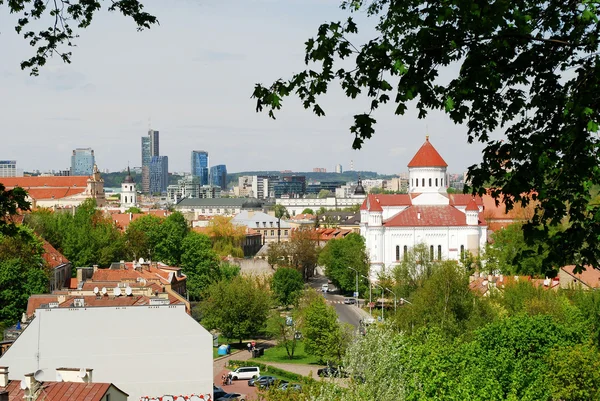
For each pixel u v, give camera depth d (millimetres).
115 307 93750
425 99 27625
